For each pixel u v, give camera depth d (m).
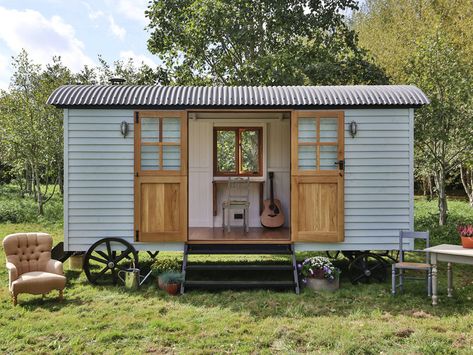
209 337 5.34
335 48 15.84
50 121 16.84
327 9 15.56
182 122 7.67
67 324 5.75
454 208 17.17
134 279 7.39
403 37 18.45
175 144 7.67
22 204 18.08
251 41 15.30
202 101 7.60
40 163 17.23
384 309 6.43
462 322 5.80
